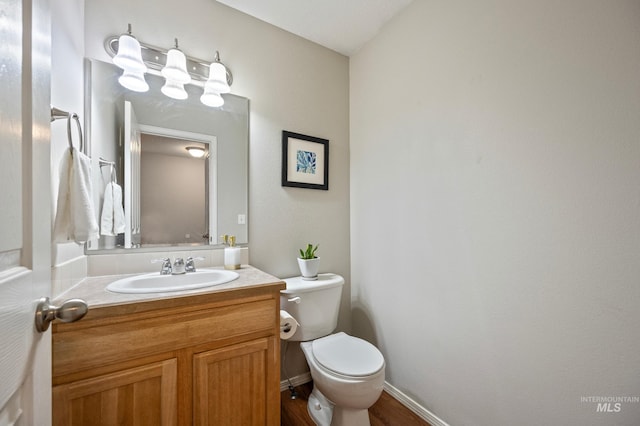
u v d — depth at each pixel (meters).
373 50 1.84
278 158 1.75
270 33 1.73
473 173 1.25
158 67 1.41
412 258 1.55
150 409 0.91
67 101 1.07
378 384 1.21
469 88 1.26
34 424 0.49
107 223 1.27
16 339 0.43
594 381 0.90
